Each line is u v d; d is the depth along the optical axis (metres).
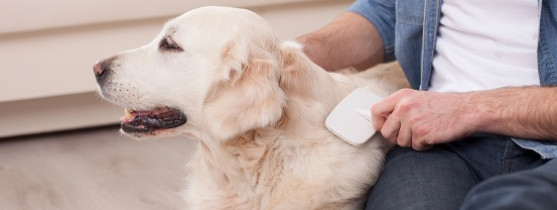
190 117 1.33
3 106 2.41
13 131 2.47
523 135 1.07
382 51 1.65
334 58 1.60
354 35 1.61
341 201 1.25
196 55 1.28
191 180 1.47
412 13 1.40
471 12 1.23
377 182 1.22
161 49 1.34
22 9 2.21
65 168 2.19
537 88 1.05
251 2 2.33
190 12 1.33
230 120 1.23
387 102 1.18
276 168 1.26
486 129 1.09
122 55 1.38
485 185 0.77
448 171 1.14
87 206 1.89
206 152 1.35
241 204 1.33
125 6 2.26
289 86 1.24
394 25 1.63
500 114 1.06
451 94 1.13
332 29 1.62
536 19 1.15
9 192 2.01
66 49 2.32
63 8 2.23
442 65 1.31
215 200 1.36
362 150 1.27
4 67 2.30
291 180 1.25
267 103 1.19
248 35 1.25
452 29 1.29
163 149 2.34
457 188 1.10
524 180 0.75
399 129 1.18
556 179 0.77
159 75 1.33
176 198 1.92
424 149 1.20
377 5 1.63
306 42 1.56
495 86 1.17
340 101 1.29
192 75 1.29
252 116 1.20
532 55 1.14
